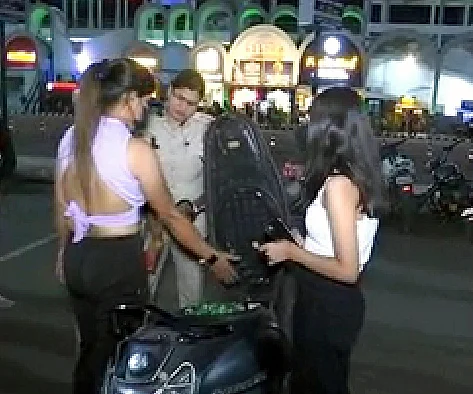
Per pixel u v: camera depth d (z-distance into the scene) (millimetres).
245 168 3180
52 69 25531
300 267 2734
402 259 8445
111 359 2656
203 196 3936
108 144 2707
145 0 30875
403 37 22984
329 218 2592
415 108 21609
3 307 5949
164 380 2461
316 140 2627
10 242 8828
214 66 21734
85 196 2758
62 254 2932
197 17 26141
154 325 2686
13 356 4875
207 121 4188
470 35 23484
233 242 3092
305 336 2725
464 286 7223
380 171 2645
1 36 21656
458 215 10672
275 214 3082
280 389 2781
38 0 29156
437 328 5773
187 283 3992
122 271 2787
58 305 6039
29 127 18891
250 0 28578
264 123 19531
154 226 3207
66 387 4395
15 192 13070
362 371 4781
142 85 2785
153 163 2740
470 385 4605
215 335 2604
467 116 22422
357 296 2691
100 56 26750
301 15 24641
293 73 21375
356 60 20688
